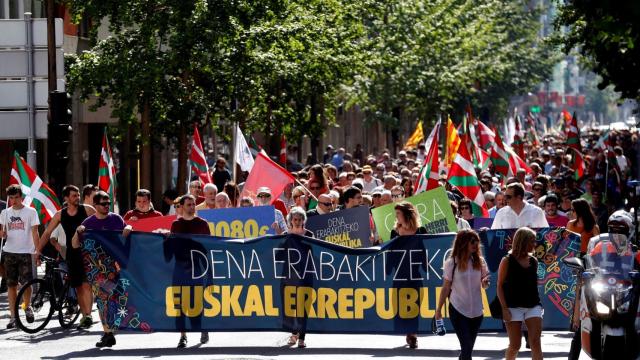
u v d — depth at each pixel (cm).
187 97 3136
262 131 3575
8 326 1973
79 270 1950
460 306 1460
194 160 2517
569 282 1716
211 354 1677
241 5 3047
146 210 2161
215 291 1761
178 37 2992
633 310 1379
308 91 3578
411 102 5353
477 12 6191
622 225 1433
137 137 3209
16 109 2578
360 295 1747
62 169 2448
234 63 3120
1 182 3412
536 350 1438
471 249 1456
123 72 3030
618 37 1366
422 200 1972
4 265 2033
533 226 1850
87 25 3984
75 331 1938
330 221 1984
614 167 3288
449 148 2639
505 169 3084
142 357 1653
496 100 7794
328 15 3525
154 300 1758
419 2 4997
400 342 1811
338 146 7350
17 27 2422
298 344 1750
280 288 1756
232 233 2034
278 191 2236
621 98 2508
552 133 8975
